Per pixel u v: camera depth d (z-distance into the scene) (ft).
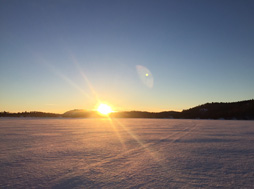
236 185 14.94
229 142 37.60
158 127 80.84
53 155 25.70
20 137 45.01
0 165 20.79
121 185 15.06
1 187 14.70
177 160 22.97
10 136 46.93
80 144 34.81
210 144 35.17
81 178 16.67
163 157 24.57
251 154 26.27
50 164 21.20
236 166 20.26
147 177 16.90
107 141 38.78
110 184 15.28
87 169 19.34
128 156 25.16
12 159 23.45
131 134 52.19
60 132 57.16
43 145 33.65
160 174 17.71
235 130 65.46
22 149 29.84
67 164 21.21
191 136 47.78
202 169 19.24
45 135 49.24
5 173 18.04
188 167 19.95
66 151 28.35
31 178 16.69
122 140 40.27
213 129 70.13
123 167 20.04
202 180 16.08
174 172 18.30
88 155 25.72
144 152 27.76
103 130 64.64
